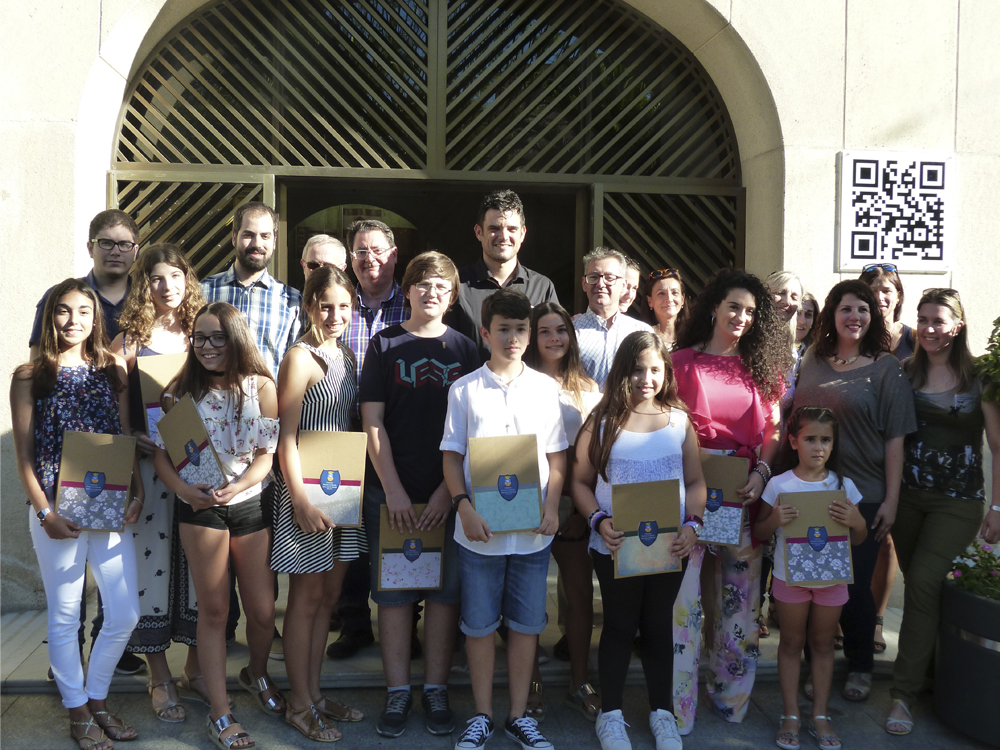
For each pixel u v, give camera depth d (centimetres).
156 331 306
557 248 701
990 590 291
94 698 277
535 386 287
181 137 450
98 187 424
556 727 297
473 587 279
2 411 396
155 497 294
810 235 443
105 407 279
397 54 462
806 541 287
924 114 446
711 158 493
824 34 438
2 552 398
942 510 310
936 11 443
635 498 275
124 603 275
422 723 296
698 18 442
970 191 452
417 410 293
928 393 314
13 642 357
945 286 453
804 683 332
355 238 349
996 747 286
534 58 474
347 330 347
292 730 288
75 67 396
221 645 279
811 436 295
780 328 303
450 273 301
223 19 447
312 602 283
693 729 298
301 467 280
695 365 304
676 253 486
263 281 347
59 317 270
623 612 279
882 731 299
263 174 447
